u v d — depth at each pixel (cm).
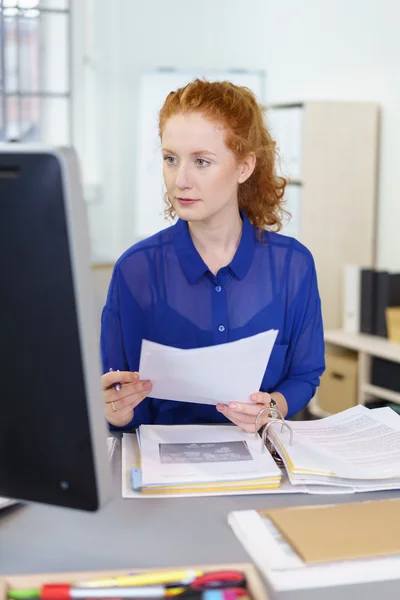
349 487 113
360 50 392
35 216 72
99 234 504
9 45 497
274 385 155
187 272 148
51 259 73
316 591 86
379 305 344
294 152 378
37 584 83
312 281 156
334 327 391
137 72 499
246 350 121
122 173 504
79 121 507
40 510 106
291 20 444
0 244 74
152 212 497
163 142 135
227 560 93
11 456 80
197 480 111
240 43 491
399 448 124
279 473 114
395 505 106
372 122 383
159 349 122
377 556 92
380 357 325
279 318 152
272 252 153
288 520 100
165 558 93
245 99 136
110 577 83
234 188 140
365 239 391
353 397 338
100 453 78
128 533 99
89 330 74
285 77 455
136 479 112
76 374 75
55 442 78
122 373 129
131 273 149
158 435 127
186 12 500
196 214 135
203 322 149
